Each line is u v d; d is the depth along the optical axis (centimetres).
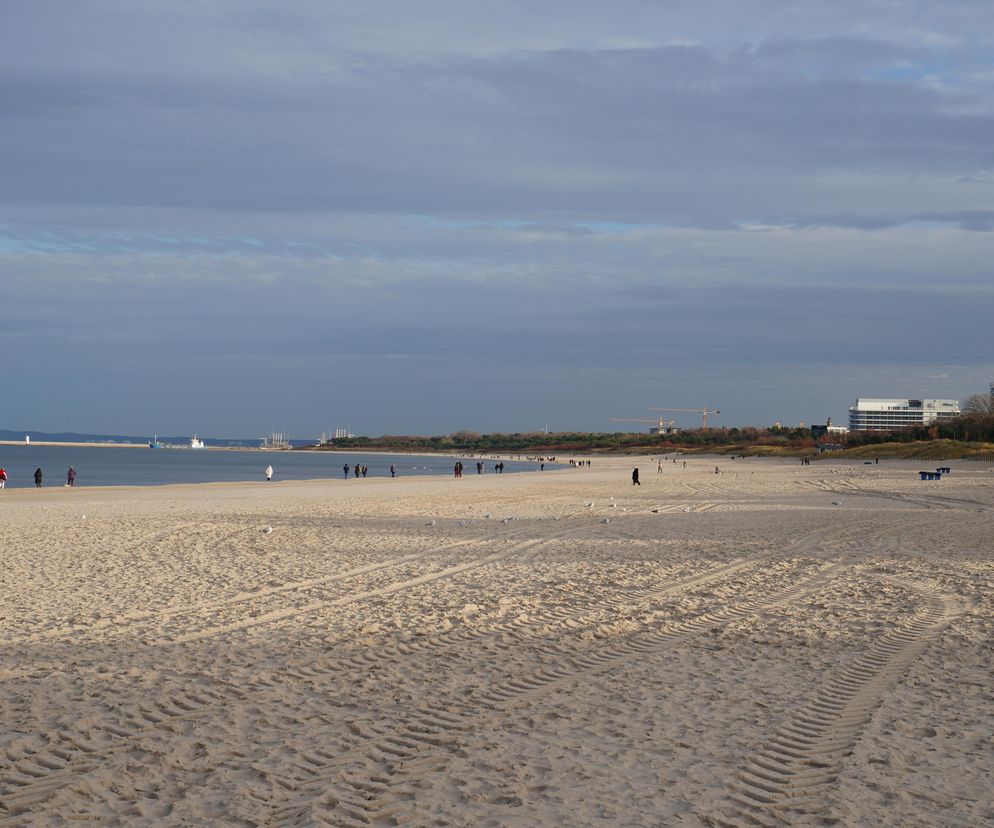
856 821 532
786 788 582
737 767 619
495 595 1338
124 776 599
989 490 4597
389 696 791
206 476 9725
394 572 1598
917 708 761
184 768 614
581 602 1279
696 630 1091
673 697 792
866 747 659
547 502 3838
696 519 2792
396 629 1086
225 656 938
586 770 611
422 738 677
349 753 643
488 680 848
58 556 1839
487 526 2580
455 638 1037
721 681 848
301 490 5262
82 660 916
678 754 645
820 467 9600
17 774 601
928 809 550
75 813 540
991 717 736
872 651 979
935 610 1222
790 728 705
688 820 533
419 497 4316
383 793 570
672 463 13150
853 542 2091
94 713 730
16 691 796
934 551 1908
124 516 2977
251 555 1869
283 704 764
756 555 1845
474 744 663
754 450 15450
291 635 1048
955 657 950
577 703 771
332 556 1852
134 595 1340
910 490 4662
